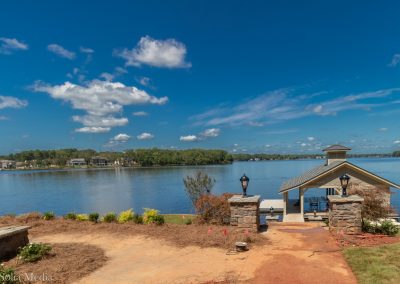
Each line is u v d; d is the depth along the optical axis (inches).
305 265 257.1
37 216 562.9
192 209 1307.8
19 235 319.3
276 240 332.8
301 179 825.5
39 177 3941.9
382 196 614.5
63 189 2412.6
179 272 253.8
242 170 4584.2
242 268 256.2
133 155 6235.2
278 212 840.3
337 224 351.9
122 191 2172.7
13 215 593.9
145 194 1990.7
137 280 241.3
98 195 1989.4
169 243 335.0
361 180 727.1
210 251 302.4
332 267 251.1
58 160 6702.8
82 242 356.2
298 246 308.5
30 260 282.2
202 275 245.4
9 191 2386.8
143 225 433.7
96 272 259.3
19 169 6299.2
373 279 221.5
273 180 2898.6
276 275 238.8
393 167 4564.5
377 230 351.3
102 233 394.9
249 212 369.7
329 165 832.9
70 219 549.6
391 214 553.3
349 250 284.0
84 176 3902.6
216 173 3843.5
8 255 302.4
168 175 3614.7
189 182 781.9
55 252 311.4
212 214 490.0
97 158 6820.9
